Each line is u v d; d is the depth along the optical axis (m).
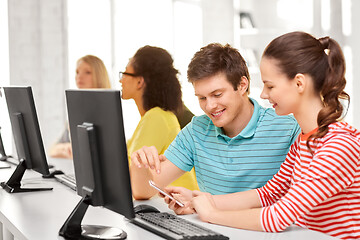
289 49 1.64
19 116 2.36
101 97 1.51
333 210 1.68
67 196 2.22
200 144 2.19
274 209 1.60
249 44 5.48
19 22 4.78
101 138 1.55
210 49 1.99
